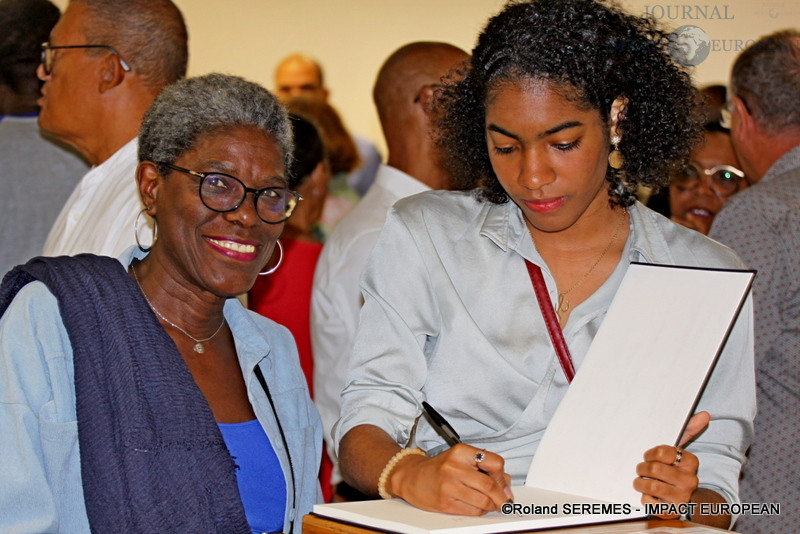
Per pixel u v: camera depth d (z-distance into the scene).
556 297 1.71
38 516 1.45
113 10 2.53
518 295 1.71
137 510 1.46
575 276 1.73
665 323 1.54
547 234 1.74
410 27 5.03
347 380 1.71
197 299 1.72
